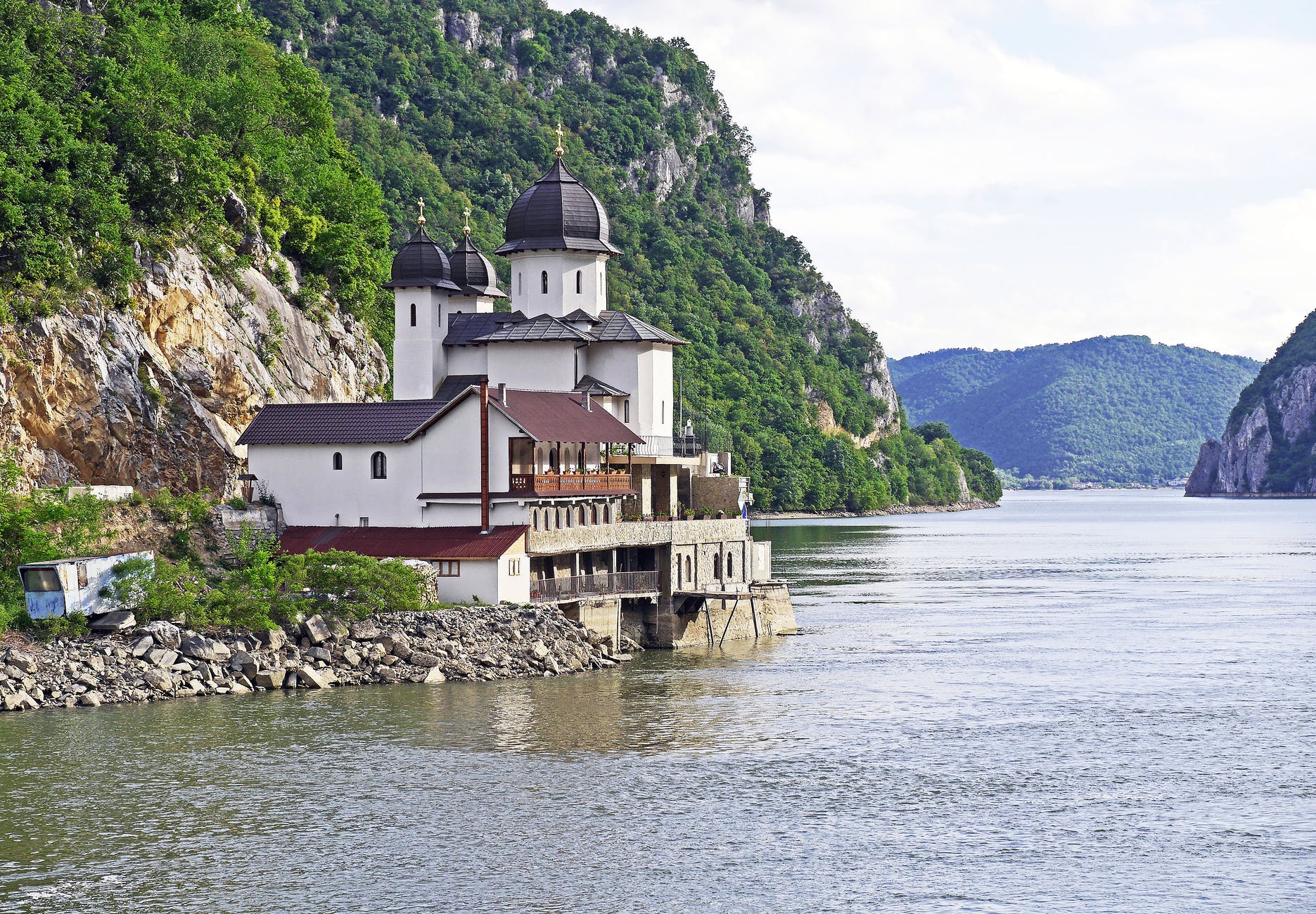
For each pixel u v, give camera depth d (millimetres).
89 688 87000
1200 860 62281
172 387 116250
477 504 107062
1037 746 81062
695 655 112188
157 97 132000
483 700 90000
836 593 166250
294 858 61594
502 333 127938
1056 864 61625
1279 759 78562
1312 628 133125
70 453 109562
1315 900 57906
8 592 92312
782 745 80500
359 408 112938
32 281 109125
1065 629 131375
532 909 56500
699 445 145000
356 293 154125
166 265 121438
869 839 64562
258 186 144375
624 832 65000
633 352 128625
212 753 76438
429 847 63062
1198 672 105750
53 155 118062
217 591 96625
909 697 94750
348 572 98500
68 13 134250
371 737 80125
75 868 60406
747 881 59406
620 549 117312
